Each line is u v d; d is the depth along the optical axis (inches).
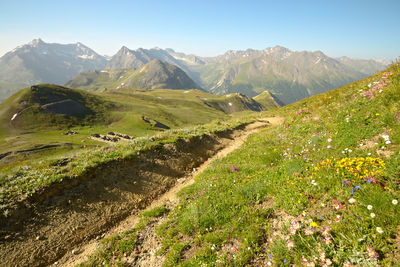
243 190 295.6
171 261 221.8
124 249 263.6
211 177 412.8
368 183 198.5
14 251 259.6
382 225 160.9
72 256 274.4
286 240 186.9
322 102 597.3
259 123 1132.5
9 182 341.7
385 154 233.1
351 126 324.2
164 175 490.6
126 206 374.9
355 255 148.1
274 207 245.1
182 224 272.4
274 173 320.8
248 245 204.7
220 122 1126.4
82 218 326.6
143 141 584.4
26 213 299.0
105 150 511.5
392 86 326.6
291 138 451.5
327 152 305.6
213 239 227.5
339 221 179.0
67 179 365.4
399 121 264.5
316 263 155.5
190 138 680.4
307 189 238.2
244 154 507.2
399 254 141.9
